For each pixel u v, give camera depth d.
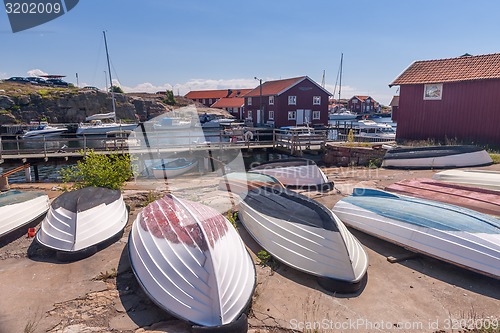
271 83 38.59
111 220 4.92
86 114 43.91
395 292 3.68
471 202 5.27
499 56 13.09
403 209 4.81
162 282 3.24
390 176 8.95
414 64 15.49
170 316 3.22
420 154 10.02
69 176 7.22
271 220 4.54
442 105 13.62
